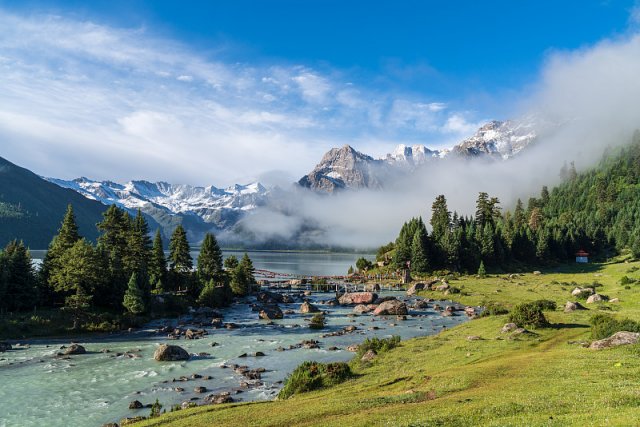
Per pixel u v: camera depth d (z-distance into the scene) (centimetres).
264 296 13750
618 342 3972
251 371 5516
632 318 5656
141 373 5531
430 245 17688
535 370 3422
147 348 7025
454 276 15662
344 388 3934
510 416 2283
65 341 7625
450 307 10438
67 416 4109
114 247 11181
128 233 11612
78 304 8650
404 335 7688
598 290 10975
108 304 9694
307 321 9881
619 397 2327
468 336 5738
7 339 7569
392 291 14850
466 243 17638
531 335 5216
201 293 12125
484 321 7062
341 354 6388
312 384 4156
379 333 7962
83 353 6662
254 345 7212
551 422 2030
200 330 8494
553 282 13562
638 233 18225
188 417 3250
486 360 4275
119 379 5272
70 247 10225
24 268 9000
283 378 5234
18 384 5084
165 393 4738
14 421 4000
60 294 9762
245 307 12525
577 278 14325
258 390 4747
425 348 5400
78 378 5325
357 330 8319
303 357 6269
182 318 10150
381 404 3022
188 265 13825
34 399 4572
